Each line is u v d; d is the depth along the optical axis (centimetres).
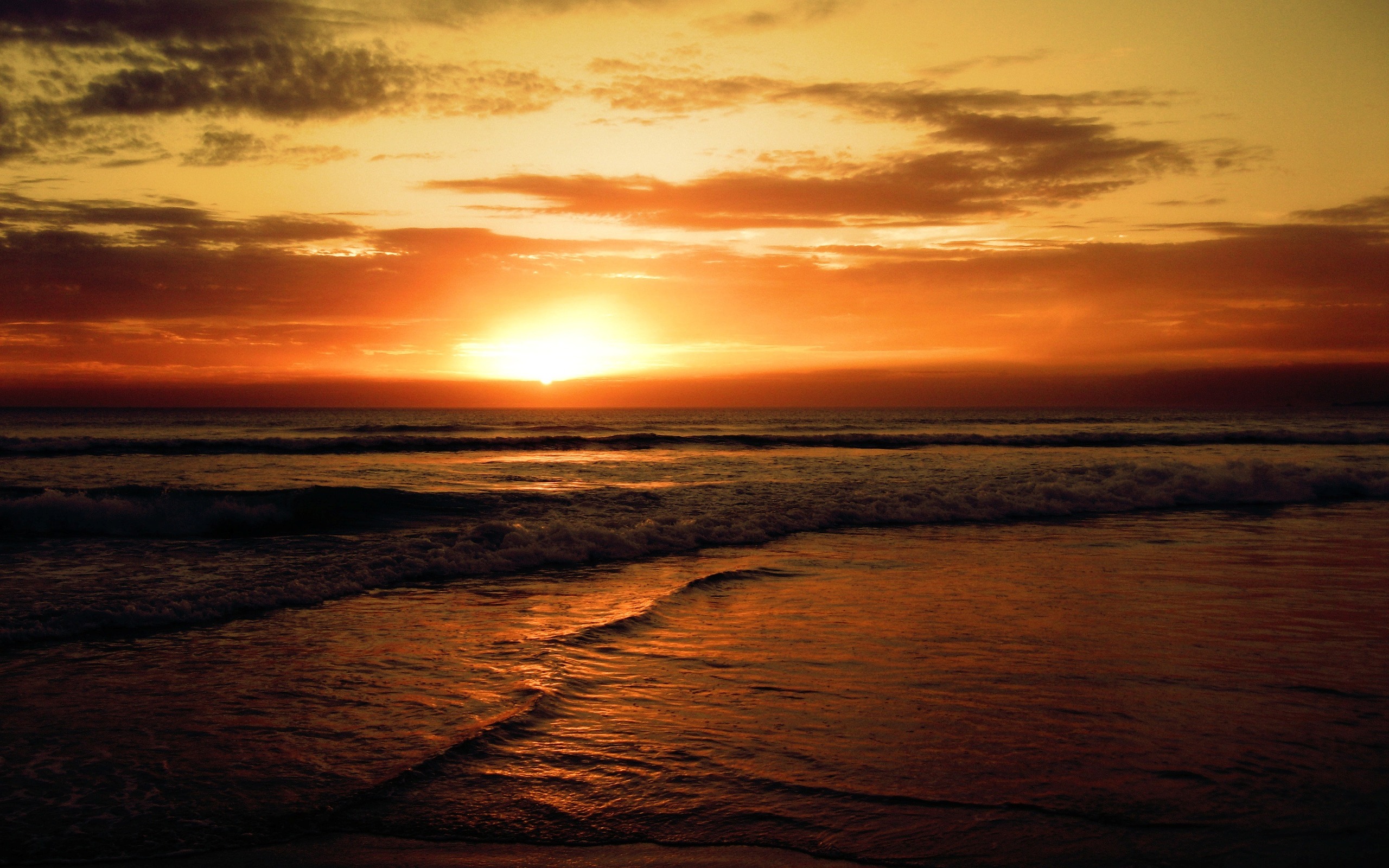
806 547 1157
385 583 891
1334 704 489
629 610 752
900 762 407
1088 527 1362
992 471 2209
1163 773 392
